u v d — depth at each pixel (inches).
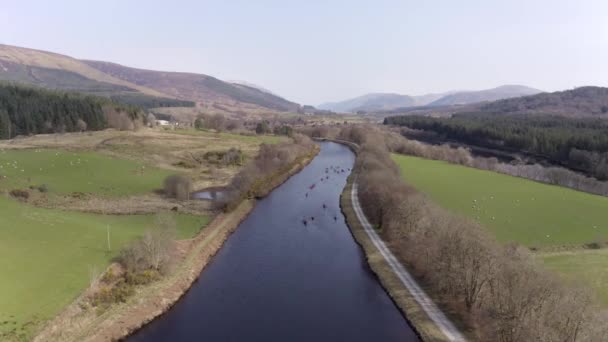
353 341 1771.7
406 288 2196.1
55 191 3430.1
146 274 2118.6
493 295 1758.1
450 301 2016.5
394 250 2721.5
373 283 2333.9
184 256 2469.2
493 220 3102.9
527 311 1525.6
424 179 4584.2
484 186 4244.6
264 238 3031.5
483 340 1676.9
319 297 2160.4
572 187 4522.6
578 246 2603.3
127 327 1779.0
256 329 1844.2
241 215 3489.2
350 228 3260.3
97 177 4013.3
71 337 1608.0
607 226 2982.3
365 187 3885.3
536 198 3762.3
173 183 3750.0
